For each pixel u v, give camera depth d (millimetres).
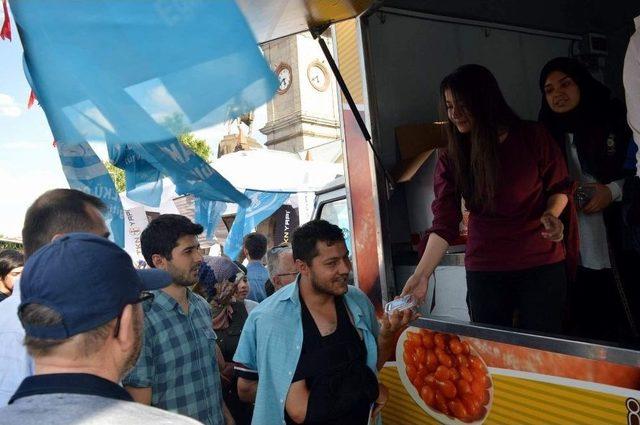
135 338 1052
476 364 1821
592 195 2152
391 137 2842
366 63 2455
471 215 2125
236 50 1331
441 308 2541
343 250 1832
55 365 933
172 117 1366
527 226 1982
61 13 1312
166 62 1343
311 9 2135
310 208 7426
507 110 1974
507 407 1698
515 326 2062
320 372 1777
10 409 869
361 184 2568
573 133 2289
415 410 2148
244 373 2053
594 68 3330
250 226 6961
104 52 1332
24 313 948
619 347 1351
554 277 1974
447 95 1983
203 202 5223
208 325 2240
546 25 3252
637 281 2377
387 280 2400
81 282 951
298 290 1898
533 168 1951
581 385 1452
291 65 16938
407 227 2908
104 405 895
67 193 1729
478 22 3090
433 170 2703
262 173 5941
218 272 3041
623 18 3207
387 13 2844
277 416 1809
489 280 2068
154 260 2117
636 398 1306
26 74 1373
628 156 2160
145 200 4238
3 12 1350
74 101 1352
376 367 1941
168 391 2002
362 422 1831
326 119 17312
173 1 1315
